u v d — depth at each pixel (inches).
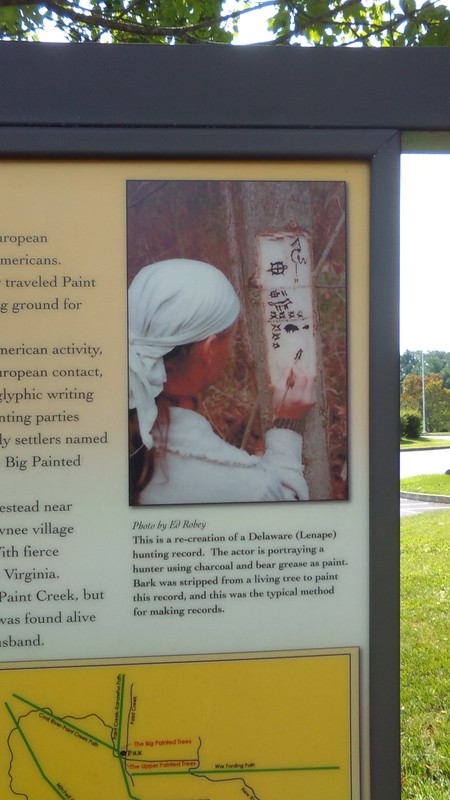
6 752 64.6
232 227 65.5
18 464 64.4
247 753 66.0
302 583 66.3
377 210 65.6
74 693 65.1
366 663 66.7
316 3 163.9
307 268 66.0
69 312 64.6
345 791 66.4
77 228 64.6
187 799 65.6
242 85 64.4
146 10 187.2
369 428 66.0
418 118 65.7
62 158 64.1
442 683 170.4
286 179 65.9
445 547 318.3
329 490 66.0
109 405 64.8
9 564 64.6
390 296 65.8
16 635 64.7
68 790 65.0
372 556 65.8
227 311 65.5
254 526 65.7
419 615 221.9
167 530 65.3
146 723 65.4
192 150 64.1
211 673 65.7
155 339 65.0
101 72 63.5
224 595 65.9
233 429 65.4
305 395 66.0
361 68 65.2
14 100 63.0
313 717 66.3
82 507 64.8
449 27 145.8
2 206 64.2
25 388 64.3
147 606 65.4
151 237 65.1
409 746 141.6
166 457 65.1
